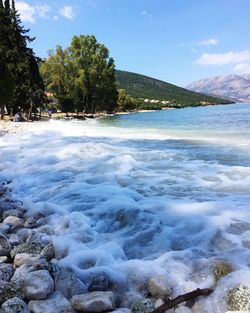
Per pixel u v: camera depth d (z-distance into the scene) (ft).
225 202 22.56
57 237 18.85
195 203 22.68
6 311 12.23
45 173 34.83
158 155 41.88
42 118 169.07
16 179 33.45
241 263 15.07
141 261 15.80
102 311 12.52
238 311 11.55
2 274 14.96
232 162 36.32
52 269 15.17
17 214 23.81
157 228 19.48
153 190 26.68
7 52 148.05
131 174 32.32
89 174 33.27
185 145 50.78
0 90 120.57
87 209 23.30
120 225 20.57
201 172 31.91
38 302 12.93
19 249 17.38
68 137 64.85
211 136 62.75
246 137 58.54
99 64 241.76
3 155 45.32
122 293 14.10
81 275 15.02
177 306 12.64
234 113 172.04
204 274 14.52
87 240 18.92
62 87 228.63
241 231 18.10
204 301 12.81
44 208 24.31
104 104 246.06
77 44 239.91
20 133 72.59
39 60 163.32
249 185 26.81
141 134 71.67
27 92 150.82
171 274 14.40
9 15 156.25
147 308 12.49
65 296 13.66
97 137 65.05
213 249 16.74
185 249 16.99
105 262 16.19
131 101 321.52
